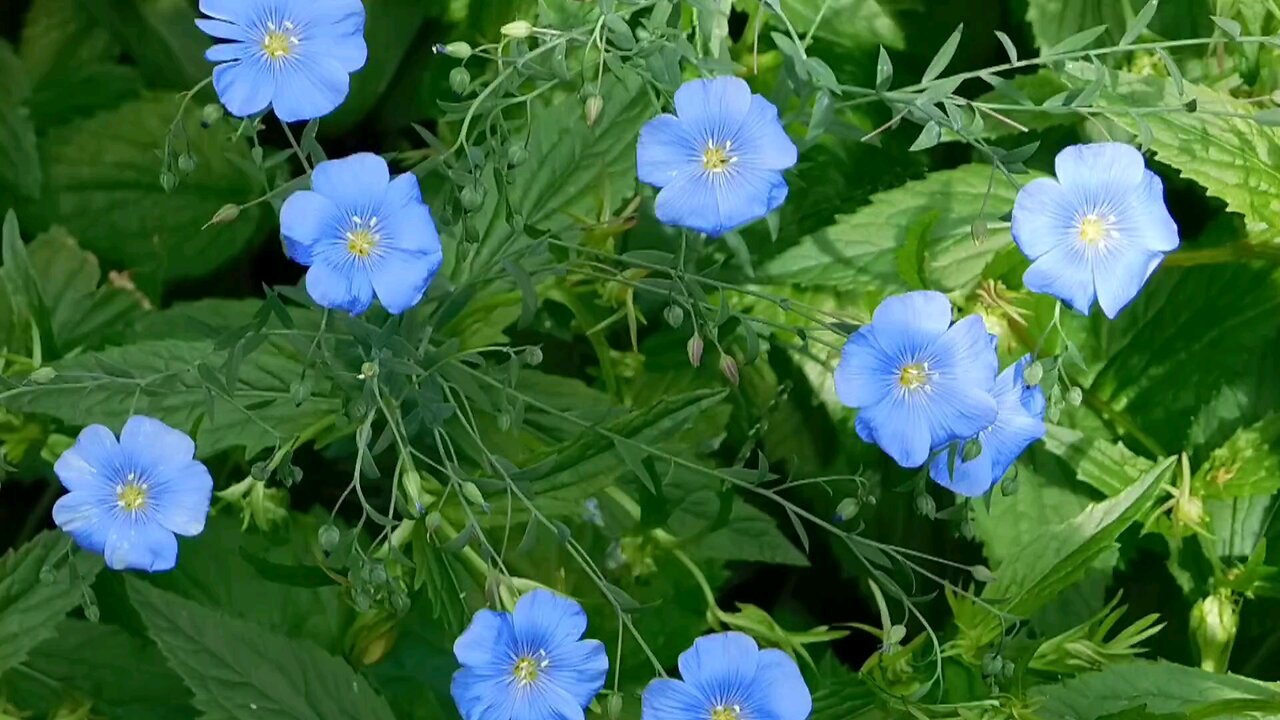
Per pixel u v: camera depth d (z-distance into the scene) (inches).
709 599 28.0
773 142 25.8
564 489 27.6
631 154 28.8
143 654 29.5
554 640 25.6
